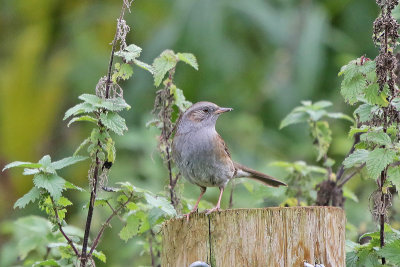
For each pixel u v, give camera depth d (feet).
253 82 56.44
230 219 24.53
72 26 61.16
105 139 27.71
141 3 61.00
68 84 59.06
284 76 55.77
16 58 60.39
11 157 58.13
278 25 55.67
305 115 37.96
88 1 62.39
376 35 27.27
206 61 54.19
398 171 26.99
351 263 29.17
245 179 38.70
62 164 27.25
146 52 54.80
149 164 47.44
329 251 24.77
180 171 33.53
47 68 60.03
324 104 38.14
